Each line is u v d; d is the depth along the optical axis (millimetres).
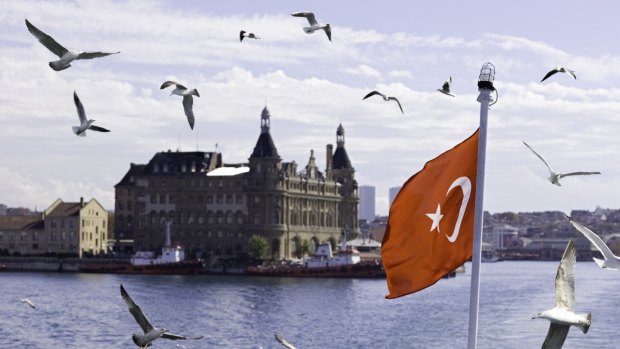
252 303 183250
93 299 189625
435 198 36375
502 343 115688
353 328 135750
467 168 36094
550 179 29438
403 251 36844
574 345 112438
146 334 27938
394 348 113500
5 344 116625
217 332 129625
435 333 128000
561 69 31578
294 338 123688
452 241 36438
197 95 29438
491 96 34500
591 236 23562
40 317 149625
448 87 35281
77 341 119812
